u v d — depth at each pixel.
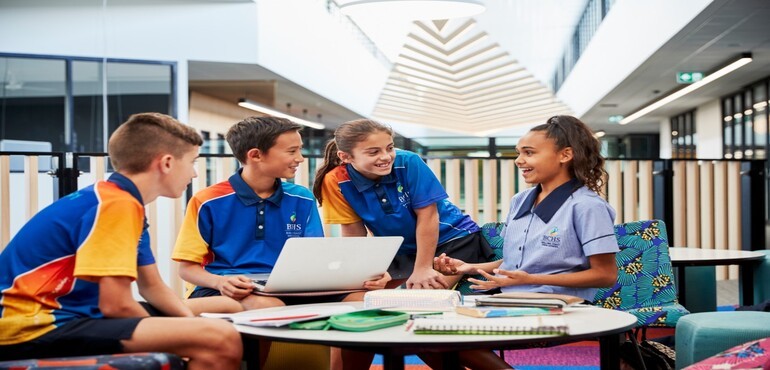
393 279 3.09
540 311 2.03
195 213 2.82
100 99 9.45
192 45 9.59
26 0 9.33
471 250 3.21
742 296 3.86
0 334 1.95
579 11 12.27
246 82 11.11
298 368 2.69
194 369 1.92
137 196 2.10
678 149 17.22
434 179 3.06
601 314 2.09
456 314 2.07
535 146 2.68
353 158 2.92
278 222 2.88
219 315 2.10
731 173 6.40
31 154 4.77
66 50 9.38
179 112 9.59
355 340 1.70
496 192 5.64
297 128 2.87
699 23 7.88
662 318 3.16
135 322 1.95
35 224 2.04
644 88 12.29
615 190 5.96
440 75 10.62
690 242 6.18
